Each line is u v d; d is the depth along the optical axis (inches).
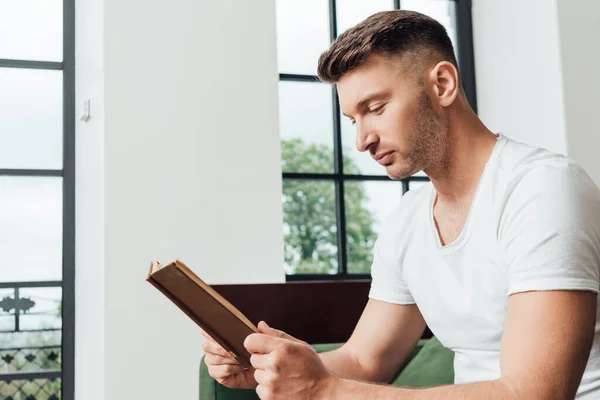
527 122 139.3
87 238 124.0
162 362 110.7
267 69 121.7
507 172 53.5
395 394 46.8
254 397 73.6
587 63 135.6
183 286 48.6
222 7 120.3
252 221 118.1
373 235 141.4
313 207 137.4
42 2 134.4
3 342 128.3
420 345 77.6
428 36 54.9
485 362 57.3
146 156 113.7
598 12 137.4
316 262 137.1
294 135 136.9
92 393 115.6
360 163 141.6
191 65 117.6
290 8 138.3
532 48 138.2
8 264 129.4
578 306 47.3
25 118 132.3
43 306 130.7
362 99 54.4
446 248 57.3
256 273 117.5
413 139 54.3
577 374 46.6
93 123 120.6
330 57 55.1
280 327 88.2
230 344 51.8
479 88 148.3
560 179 50.1
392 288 64.3
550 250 48.1
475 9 149.1
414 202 62.5
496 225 53.2
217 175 117.0
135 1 116.0
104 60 113.4
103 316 109.1
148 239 112.3
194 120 116.8
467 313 56.5
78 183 131.8
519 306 48.5
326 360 63.2
